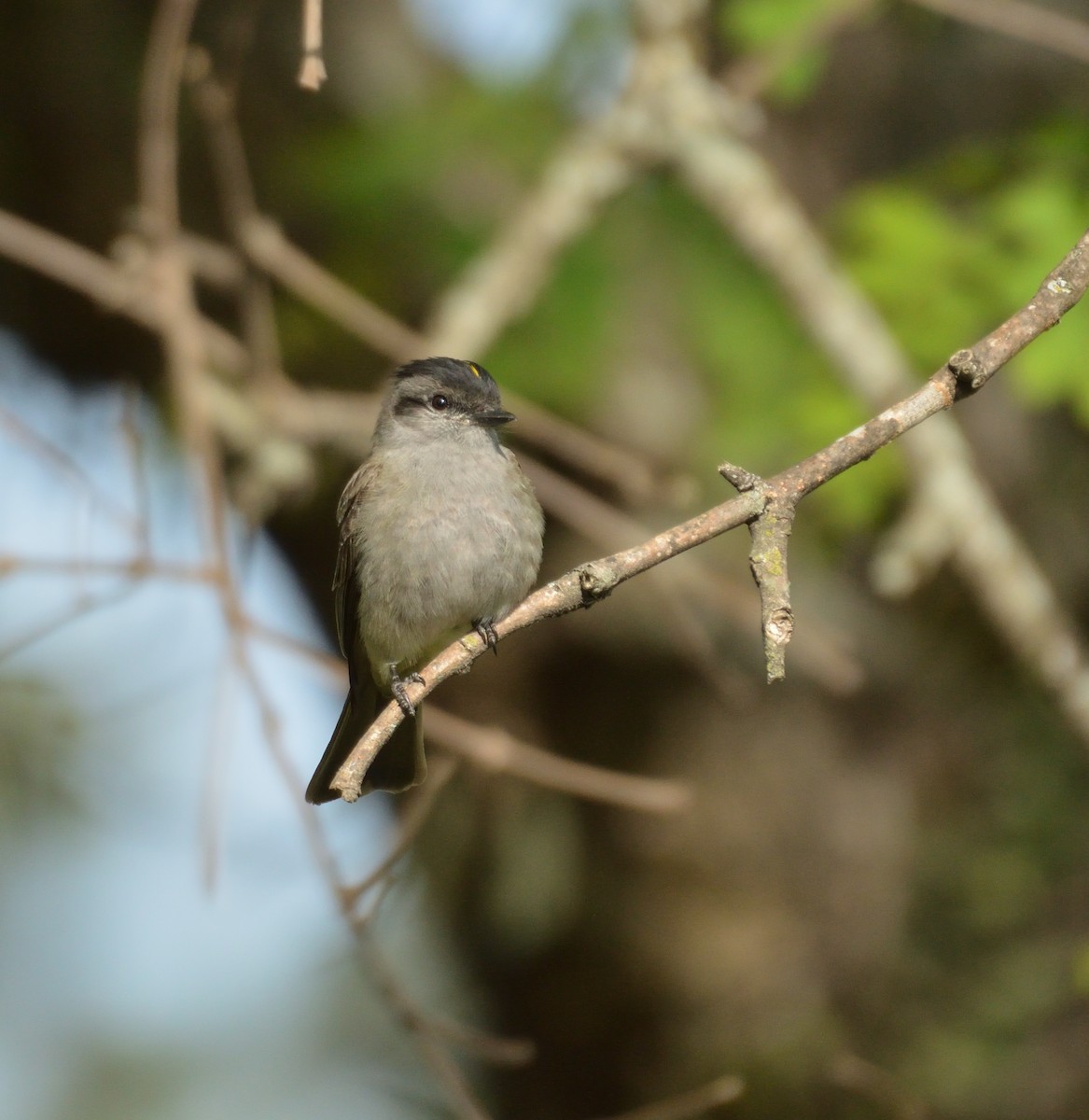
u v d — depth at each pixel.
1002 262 10.48
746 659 11.64
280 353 12.09
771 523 5.12
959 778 12.27
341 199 11.65
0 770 12.84
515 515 8.48
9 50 11.60
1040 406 9.86
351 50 12.12
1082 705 8.67
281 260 9.13
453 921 11.57
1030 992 11.60
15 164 11.73
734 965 11.29
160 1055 14.93
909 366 10.34
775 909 11.48
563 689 11.59
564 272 11.31
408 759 8.01
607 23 12.26
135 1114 14.59
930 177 11.23
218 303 11.89
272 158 11.85
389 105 12.08
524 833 11.40
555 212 9.64
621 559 5.20
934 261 10.50
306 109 11.95
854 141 13.01
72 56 11.69
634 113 9.69
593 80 12.30
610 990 11.27
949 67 12.96
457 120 12.05
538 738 11.59
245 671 6.69
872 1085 9.19
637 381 11.51
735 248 11.70
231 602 6.89
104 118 11.78
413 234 11.76
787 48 9.97
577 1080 11.27
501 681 11.55
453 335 9.41
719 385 11.44
